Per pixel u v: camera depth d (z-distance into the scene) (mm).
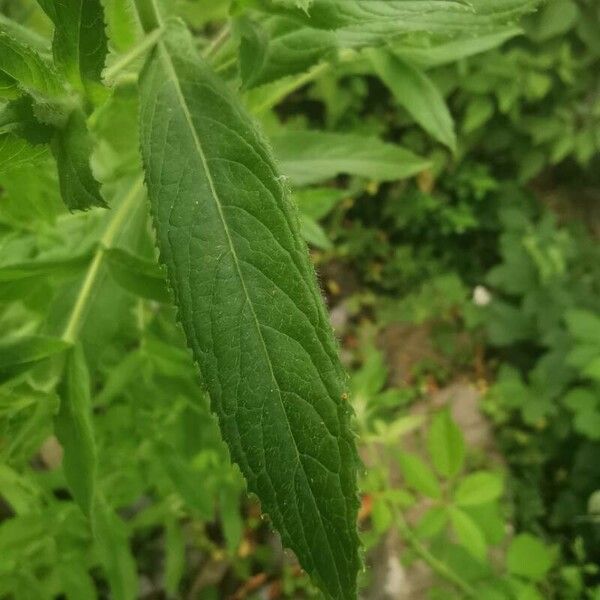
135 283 160
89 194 111
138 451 270
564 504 568
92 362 167
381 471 374
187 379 233
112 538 244
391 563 502
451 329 749
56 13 106
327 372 104
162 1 143
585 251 745
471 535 325
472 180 782
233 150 116
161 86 123
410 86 215
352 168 241
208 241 110
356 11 129
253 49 147
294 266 108
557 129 764
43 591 266
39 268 151
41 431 170
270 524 102
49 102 111
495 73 726
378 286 806
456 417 657
